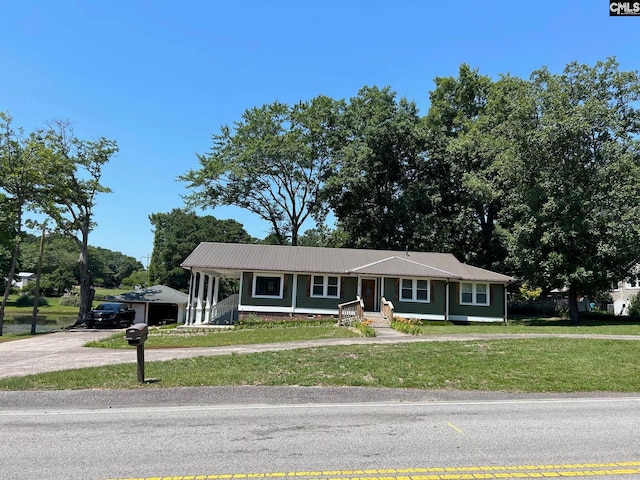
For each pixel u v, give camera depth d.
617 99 27.98
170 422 6.69
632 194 24.66
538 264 27.00
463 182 35.22
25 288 79.19
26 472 4.73
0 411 7.43
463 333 18.50
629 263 27.64
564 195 25.61
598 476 4.67
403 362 11.33
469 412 7.38
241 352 13.35
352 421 6.76
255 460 5.08
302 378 9.62
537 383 9.52
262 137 39.50
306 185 40.88
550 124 25.66
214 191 39.59
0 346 18.20
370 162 37.34
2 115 29.41
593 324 25.00
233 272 29.23
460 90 41.50
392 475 4.66
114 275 123.31
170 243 64.56
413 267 28.06
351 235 41.91
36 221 32.28
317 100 40.12
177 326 27.58
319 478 4.57
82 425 6.54
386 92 40.03
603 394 8.91
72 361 12.42
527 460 5.14
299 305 28.00
